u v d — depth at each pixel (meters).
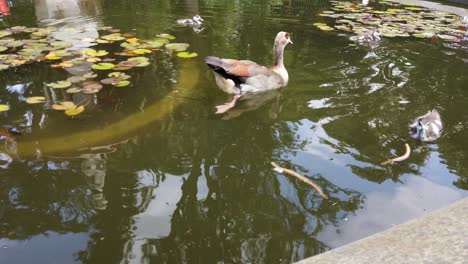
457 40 3.48
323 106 2.23
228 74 2.37
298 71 2.76
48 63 2.76
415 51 3.18
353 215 1.39
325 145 1.83
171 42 3.33
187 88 2.47
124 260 1.19
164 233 1.30
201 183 1.55
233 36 3.55
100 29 3.63
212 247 1.24
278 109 2.20
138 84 2.50
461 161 1.74
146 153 1.76
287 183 1.56
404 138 1.91
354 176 1.62
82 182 1.56
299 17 4.26
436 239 1.11
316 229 1.32
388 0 5.26
